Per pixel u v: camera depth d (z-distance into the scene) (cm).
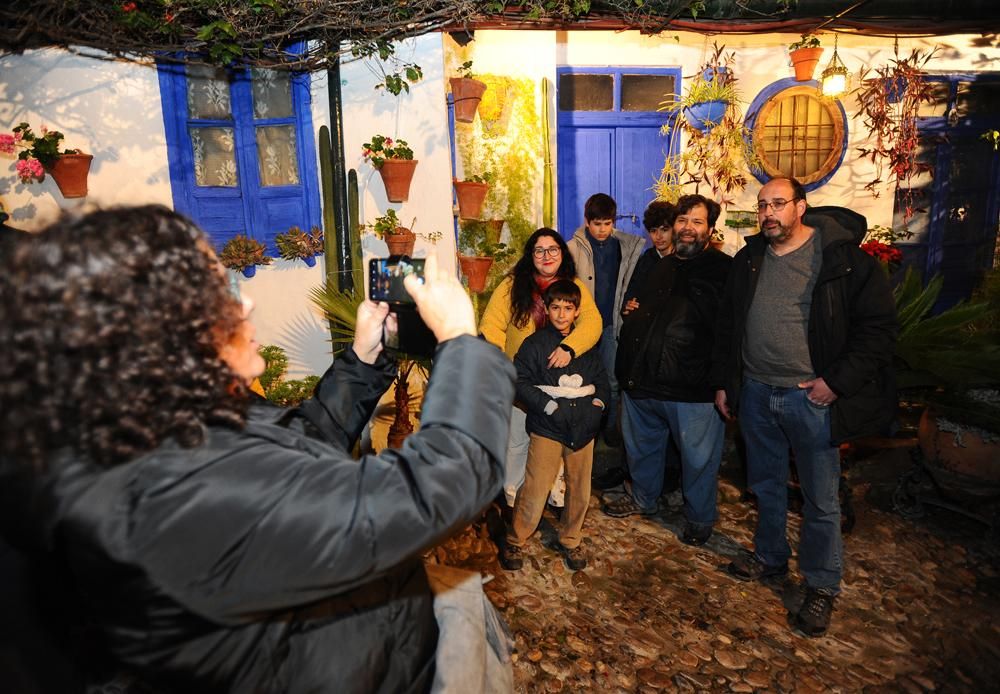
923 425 373
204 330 77
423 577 106
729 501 407
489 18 454
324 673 86
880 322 267
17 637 79
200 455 74
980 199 613
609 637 285
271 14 429
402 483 77
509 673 124
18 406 67
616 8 463
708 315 336
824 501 288
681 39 548
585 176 565
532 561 344
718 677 263
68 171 435
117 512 70
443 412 85
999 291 475
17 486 71
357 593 94
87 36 421
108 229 73
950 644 280
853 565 336
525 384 317
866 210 590
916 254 610
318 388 122
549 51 516
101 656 88
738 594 315
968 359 362
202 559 70
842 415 277
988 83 585
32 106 438
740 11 483
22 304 68
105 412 69
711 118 545
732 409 317
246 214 490
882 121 565
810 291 284
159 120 460
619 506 389
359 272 471
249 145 483
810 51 524
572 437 310
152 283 73
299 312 494
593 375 322
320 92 467
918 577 326
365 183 467
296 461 78
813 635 285
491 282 516
